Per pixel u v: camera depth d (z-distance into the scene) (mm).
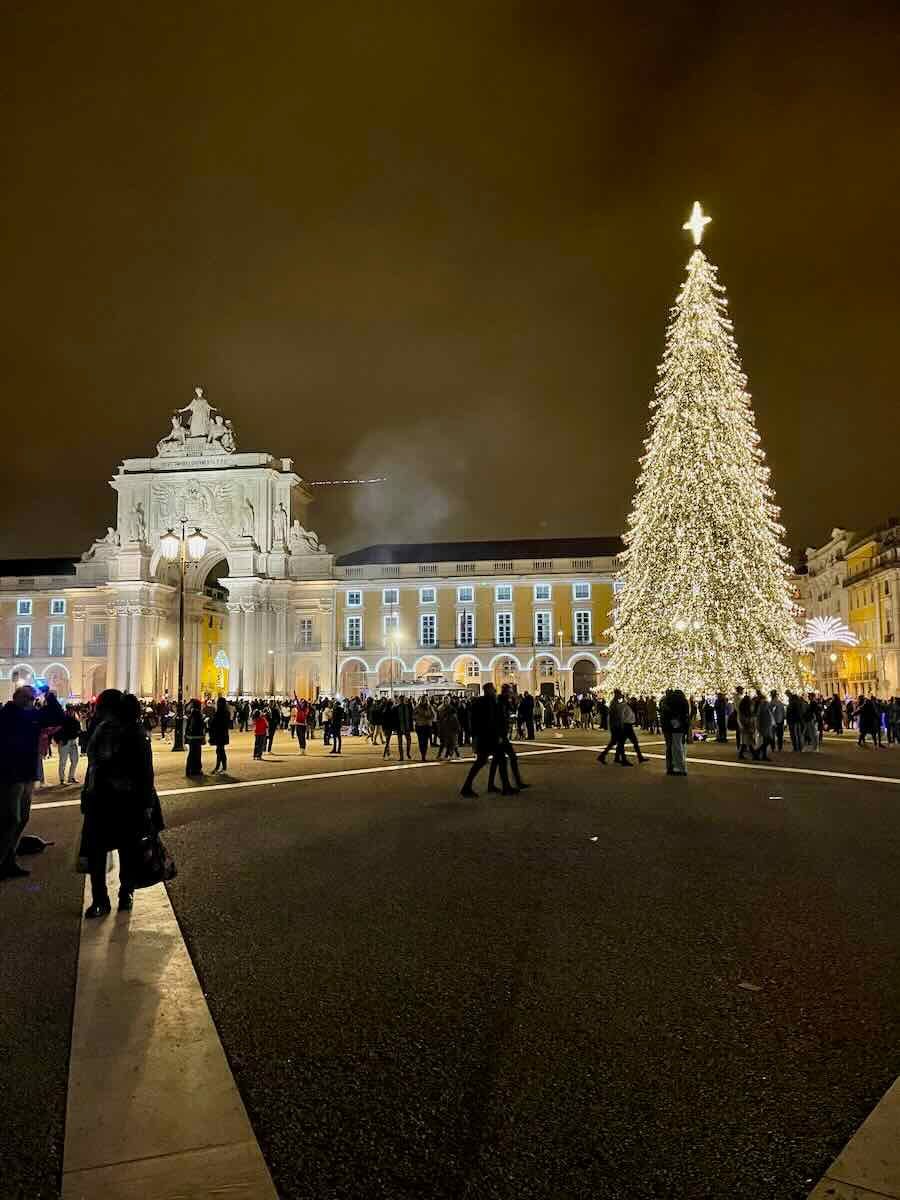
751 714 20578
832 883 7160
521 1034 4098
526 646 64188
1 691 68750
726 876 7449
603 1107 3393
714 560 25422
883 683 57062
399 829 10250
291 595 66438
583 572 64375
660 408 27531
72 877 8047
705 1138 3168
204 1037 4113
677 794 13523
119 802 6492
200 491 66875
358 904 6621
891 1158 3000
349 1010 4434
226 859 8547
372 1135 3219
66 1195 2875
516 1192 2863
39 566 74625
